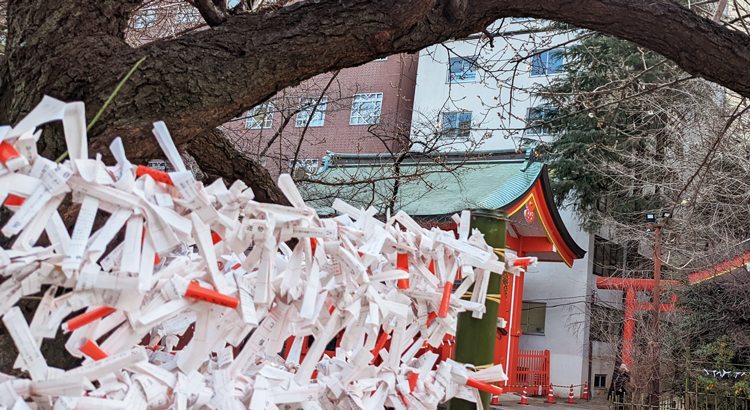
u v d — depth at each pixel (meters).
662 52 2.03
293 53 1.50
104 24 1.33
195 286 0.68
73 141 0.61
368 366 0.96
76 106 0.59
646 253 12.57
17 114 1.24
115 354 0.64
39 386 0.57
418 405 1.07
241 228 0.72
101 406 0.60
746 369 8.65
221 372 0.76
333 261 0.86
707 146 6.90
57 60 1.25
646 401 7.61
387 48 1.64
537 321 12.26
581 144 11.31
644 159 9.06
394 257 1.08
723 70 2.00
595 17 1.92
